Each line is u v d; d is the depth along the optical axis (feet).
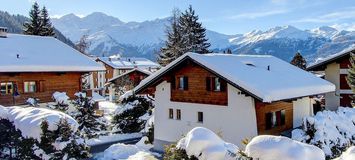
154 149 76.64
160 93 76.48
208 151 32.96
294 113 73.46
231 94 65.05
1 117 56.85
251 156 30.19
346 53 99.60
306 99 78.07
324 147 54.85
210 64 64.59
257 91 58.49
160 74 72.64
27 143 51.19
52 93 101.81
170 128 74.64
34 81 98.58
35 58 101.91
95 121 92.32
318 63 104.22
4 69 89.81
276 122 68.64
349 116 65.92
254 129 62.18
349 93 102.12
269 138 30.42
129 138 88.58
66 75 105.81
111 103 171.12
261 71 72.13
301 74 81.20
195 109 70.54
